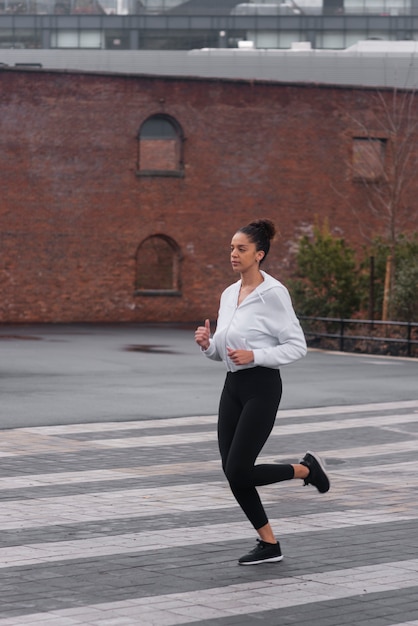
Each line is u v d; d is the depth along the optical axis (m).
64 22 97.81
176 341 33.28
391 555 8.43
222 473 12.04
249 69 65.88
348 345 31.80
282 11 98.56
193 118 44.50
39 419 16.20
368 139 46.84
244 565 8.03
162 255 49.53
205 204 44.75
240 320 7.91
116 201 43.75
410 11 98.62
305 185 45.84
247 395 7.83
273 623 6.67
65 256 43.28
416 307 31.30
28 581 7.50
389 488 11.39
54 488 11.02
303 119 45.72
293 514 10.01
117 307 43.91
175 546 8.61
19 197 42.69
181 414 16.94
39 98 42.75
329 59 64.31
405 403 18.80
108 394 19.42
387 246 35.03
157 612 6.84
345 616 6.83
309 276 34.25
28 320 42.91
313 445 14.23
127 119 43.78
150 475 11.87
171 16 98.19
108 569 7.86
